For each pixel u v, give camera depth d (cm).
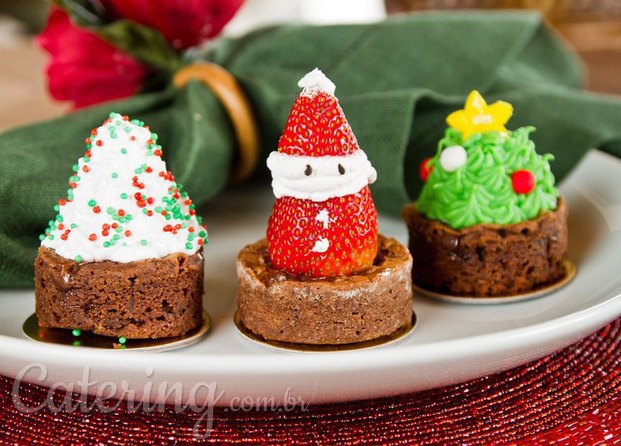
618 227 36
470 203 33
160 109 40
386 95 38
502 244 33
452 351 28
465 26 43
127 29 40
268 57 43
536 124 39
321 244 30
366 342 31
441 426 28
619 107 41
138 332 31
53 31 43
